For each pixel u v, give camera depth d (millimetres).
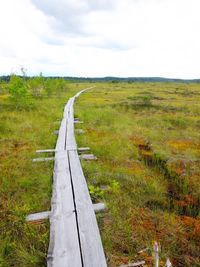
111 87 72688
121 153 9172
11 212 4648
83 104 26703
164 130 14719
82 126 13938
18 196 5367
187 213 5555
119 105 26062
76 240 3598
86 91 52344
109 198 5434
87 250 3379
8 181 6047
